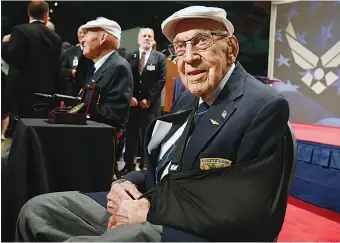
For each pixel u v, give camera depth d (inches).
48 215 45.0
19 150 66.4
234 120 37.6
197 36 39.5
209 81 39.8
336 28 113.8
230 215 33.5
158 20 175.2
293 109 129.0
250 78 41.6
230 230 33.5
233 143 36.9
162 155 44.8
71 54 134.1
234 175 34.4
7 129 144.8
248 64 164.6
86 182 71.3
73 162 69.6
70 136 68.9
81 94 86.8
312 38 122.1
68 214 45.8
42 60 108.6
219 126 37.9
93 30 88.2
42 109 94.7
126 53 145.2
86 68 109.7
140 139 136.6
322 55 118.4
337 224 84.7
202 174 34.8
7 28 181.2
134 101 129.8
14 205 65.2
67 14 183.5
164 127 45.6
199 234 33.8
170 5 172.7
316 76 120.7
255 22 161.2
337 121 114.3
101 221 46.1
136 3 175.3
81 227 45.5
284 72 133.7
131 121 133.4
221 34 40.0
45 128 66.6
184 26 40.0
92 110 82.2
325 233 79.4
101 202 48.9
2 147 129.3
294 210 94.6
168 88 147.6
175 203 34.9
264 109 36.7
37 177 66.1
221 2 168.6
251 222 33.6
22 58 104.6
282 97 37.8
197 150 38.2
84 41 89.4
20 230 44.9
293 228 82.4
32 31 106.4
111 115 84.9
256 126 36.3
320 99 119.7
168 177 36.1
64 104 95.9
